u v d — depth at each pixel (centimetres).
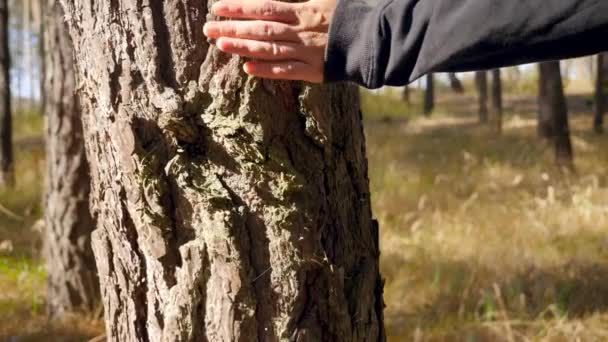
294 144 134
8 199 598
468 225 460
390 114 1794
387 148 924
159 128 132
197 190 132
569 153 726
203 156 133
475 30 112
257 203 132
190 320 134
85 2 135
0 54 718
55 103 341
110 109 134
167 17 132
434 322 312
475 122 1507
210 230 132
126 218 137
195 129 132
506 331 290
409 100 2047
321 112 134
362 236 145
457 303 330
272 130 132
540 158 793
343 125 141
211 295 134
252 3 122
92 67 136
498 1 111
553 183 614
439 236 446
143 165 132
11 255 429
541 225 441
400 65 118
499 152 882
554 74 740
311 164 135
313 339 135
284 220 132
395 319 320
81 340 306
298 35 122
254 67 123
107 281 143
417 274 381
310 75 123
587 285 336
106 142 136
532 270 361
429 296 346
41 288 378
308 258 134
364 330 142
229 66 130
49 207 347
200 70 132
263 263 133
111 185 138
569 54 113
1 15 736
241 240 132
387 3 117
